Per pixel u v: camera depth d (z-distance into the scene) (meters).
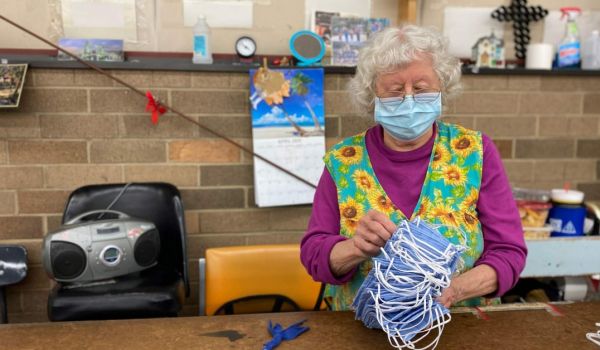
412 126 1.02
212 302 1.44
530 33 2.12
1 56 1.81
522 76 2.04
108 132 1.85
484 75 2.02
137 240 1.54
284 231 2.01
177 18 1.90
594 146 2.14
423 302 0.79
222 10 1.92
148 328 0.98
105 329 0.97
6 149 1.82
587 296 1.81
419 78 1.01
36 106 1.80
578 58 2.08
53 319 1.38
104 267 1.49
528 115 2.08
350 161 1.13
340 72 1.92
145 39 1.90
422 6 2.04
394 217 1.06
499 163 1.08
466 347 0.90
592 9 2.14
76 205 1.72
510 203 1.06
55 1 1.83
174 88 1.86
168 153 1.90
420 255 0.80
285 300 1.45
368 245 0.88
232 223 1.98
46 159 1.84
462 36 2.08
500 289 0.96
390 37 1.02
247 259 1.46
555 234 1.83
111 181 1.89
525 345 0.91
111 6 1.86
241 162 1.95
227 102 1.90
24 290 1.92
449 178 1.06
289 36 1.98
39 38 1.71
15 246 1.81
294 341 0.93
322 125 1.93
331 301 1.31
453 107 2.03
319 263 1.00
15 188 1.85
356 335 0.95
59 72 1.79
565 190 1.88
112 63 1.79
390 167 1.09
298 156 1.93
